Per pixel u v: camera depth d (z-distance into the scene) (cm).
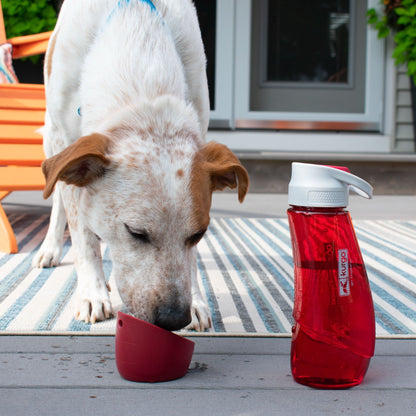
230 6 311
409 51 309
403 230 207
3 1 312
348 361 90
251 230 204
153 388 90
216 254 167
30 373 94
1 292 131
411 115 319
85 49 118
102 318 116
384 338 108
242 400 87
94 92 111
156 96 109
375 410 85
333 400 87
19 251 170
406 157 291
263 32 320
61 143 130
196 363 99
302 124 321
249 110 321
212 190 105
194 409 85
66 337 108
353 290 91
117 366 94
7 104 207
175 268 98
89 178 102
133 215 98
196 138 105
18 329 110
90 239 122
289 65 324
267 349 104
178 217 97
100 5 119
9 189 176
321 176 91
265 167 296
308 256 91
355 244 93
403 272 148
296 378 92
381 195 295
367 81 320
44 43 247
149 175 98
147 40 113
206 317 113
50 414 83
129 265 100
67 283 138
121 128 103
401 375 95
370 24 315
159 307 96
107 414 83
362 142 318
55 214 153
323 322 90
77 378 93
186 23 122
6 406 85
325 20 320
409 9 301
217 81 317
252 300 128
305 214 92
